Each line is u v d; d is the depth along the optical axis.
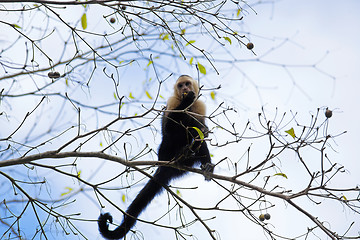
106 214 9.00
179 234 8.07
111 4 7.74
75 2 7.48
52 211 7.69
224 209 8.13
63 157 8.02
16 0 7.18
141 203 10.91
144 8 7.92
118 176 8.00
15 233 7.40
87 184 8.00
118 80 7.47
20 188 7.64
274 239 7.87
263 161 7.75
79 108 7.75
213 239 8.15
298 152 7.62
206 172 9.14
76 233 7.77
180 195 9.75
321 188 7.77
